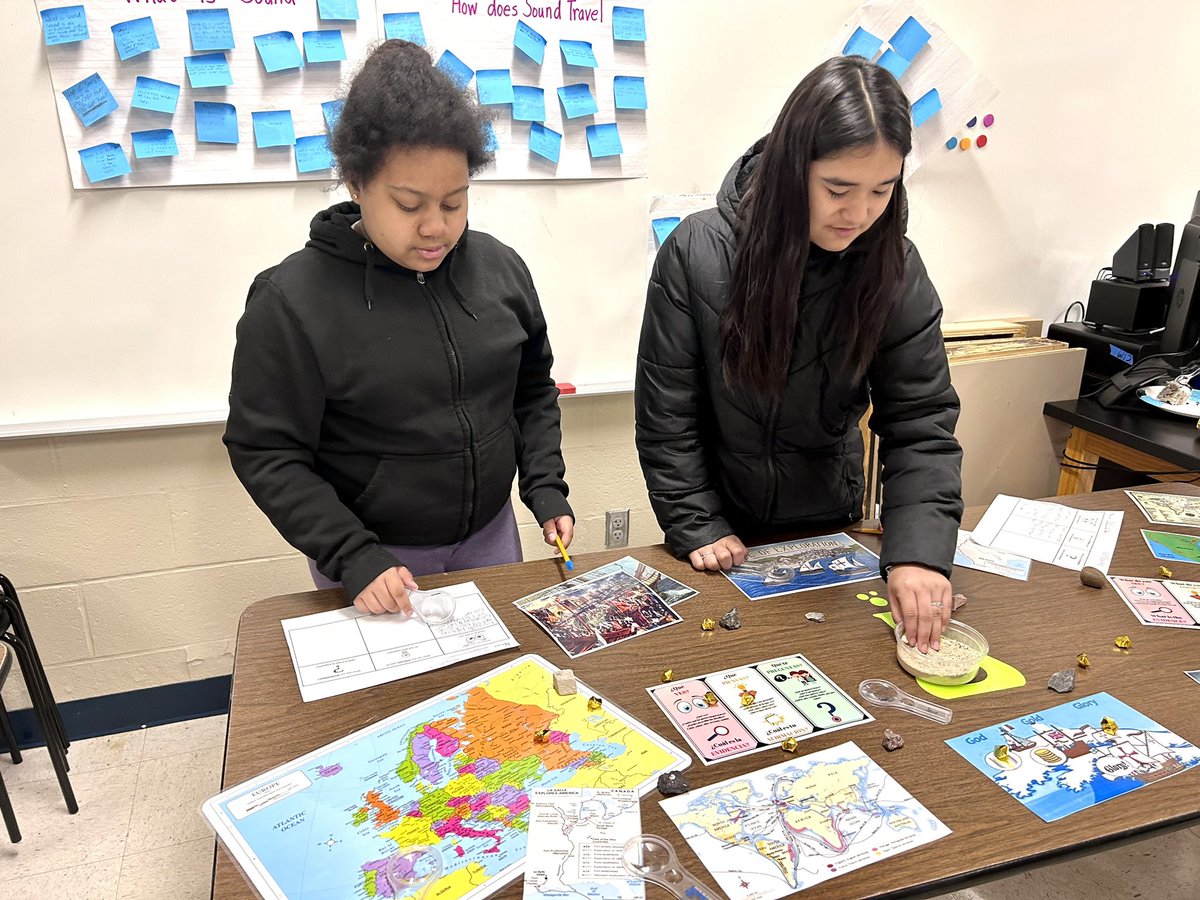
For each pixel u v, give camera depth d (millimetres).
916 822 770
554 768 829
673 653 1027
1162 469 1907
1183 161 2451
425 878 702
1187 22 2301
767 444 1296
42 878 1604
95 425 1732
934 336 1228
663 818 771
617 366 2117
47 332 1681
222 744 1974
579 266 2000
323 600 1137
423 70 976
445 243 1041
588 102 1881
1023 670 1000
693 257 1211
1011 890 1604
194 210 1698
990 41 2145
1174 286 2121
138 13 1562
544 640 1053
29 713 1961
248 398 1110
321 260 1124
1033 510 1446
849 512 1416
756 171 1105
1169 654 1038
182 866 1638
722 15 1924
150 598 1918
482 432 1251
